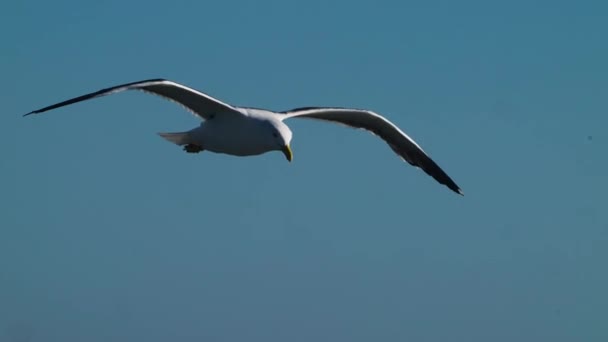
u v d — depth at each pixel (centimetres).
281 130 1569
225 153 1605
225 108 1565
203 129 1591
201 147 1625
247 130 1568
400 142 1847
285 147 1561
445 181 1888
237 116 1573
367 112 1769
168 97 1556
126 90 1466
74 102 1421
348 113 1767
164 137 1614
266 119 1579
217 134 1580
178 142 1616
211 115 1595
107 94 1448
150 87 1512
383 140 1847
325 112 1744
